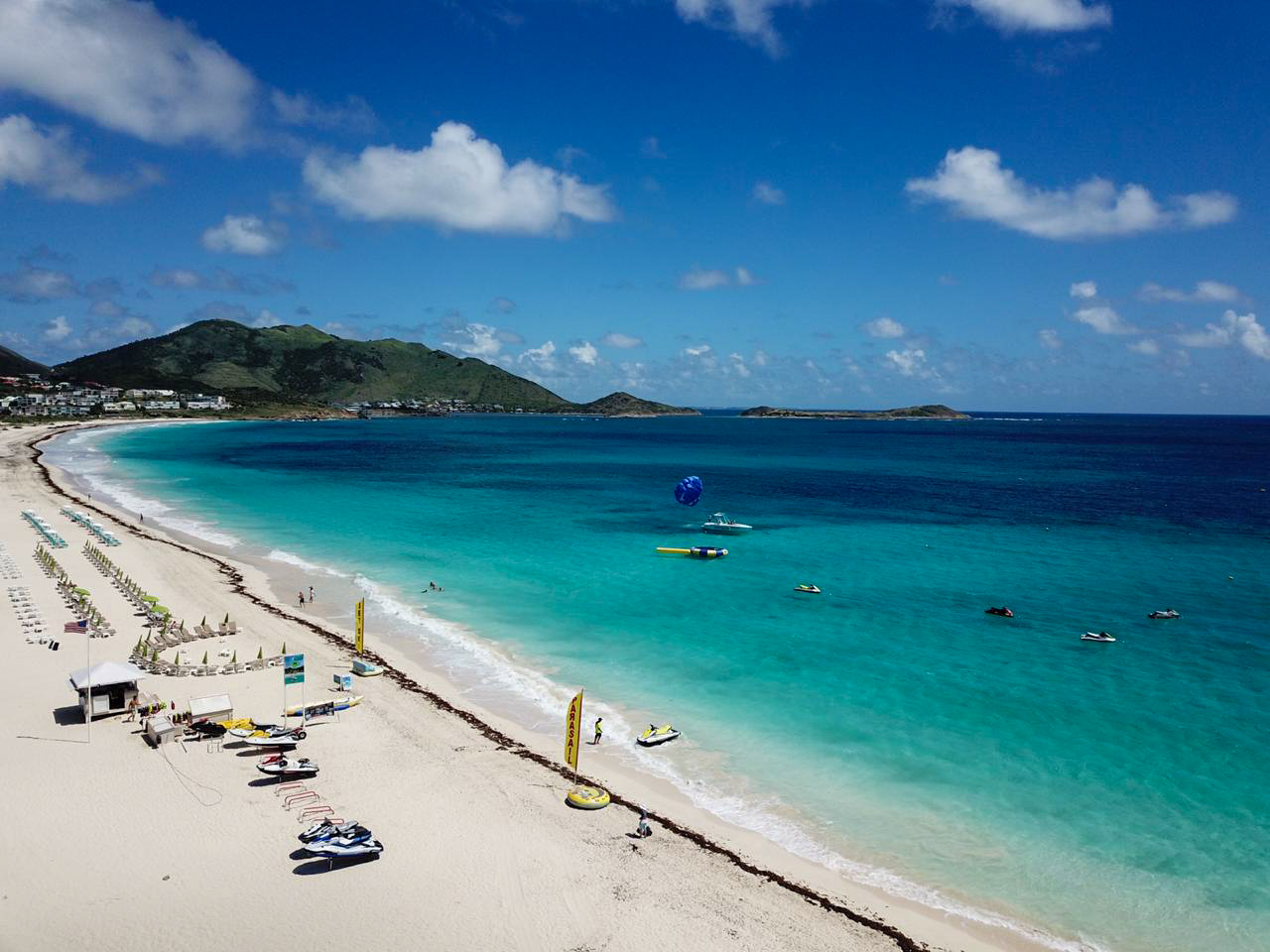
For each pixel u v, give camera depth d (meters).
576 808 28.39
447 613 52.41
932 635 48.25
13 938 21.08
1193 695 38.75
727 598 56.53
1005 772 31.20
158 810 27.36
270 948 21.14
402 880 24.14
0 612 48.75
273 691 38.06
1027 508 103.62
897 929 22.38
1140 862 25.45
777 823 27.72
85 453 167.75
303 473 140.88
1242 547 75.88
